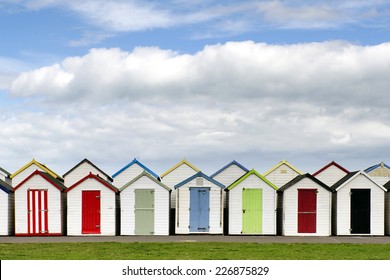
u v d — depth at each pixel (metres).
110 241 35.22
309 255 29.05
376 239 37.56
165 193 39.91
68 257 27.81
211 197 40.22
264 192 40.12
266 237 38.59
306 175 40.16
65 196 40.91
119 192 40.88
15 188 39.50
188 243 34.22
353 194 40.34
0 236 39.00
